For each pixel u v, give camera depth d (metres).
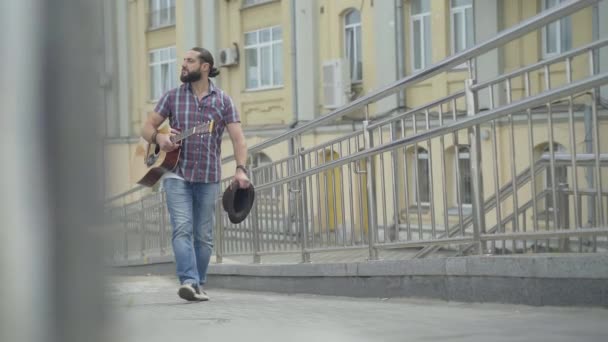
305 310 5.87
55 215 2.21
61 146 2.21
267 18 26.94
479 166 6.32
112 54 2.30
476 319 4.82
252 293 8.87
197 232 7.63
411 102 22.02
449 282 6.17
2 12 2.16
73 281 2.26
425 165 7.07
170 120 7.61
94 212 2.27
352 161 7.89
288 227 9.09
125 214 2.87
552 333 4.10
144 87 31.64
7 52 2.17
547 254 5.61
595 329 4.20
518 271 5.50
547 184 6.54
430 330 4.33
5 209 2.17
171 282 10.33
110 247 2.33
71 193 2.23
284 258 10.02
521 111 5.88
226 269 10.14
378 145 7.47
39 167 2.20
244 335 4.16
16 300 2.20
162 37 31.28
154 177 7.50
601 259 5.03
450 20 21.14
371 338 4.05
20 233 2.19
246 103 27.70
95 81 2.26
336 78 23.56
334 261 8.41
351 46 24.02
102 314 2.33
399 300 6.67
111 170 2.31
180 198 7.43
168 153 7.43
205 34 29.22
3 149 2.17
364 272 7.27
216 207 10.90
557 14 5.71
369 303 6.57
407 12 22.17
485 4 20.08
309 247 8.66
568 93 5.52
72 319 2.25
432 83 21.36
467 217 6.67
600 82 5.32
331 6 24.31
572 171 5.84
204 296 7.29
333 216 8.27
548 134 5.96
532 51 19.02
